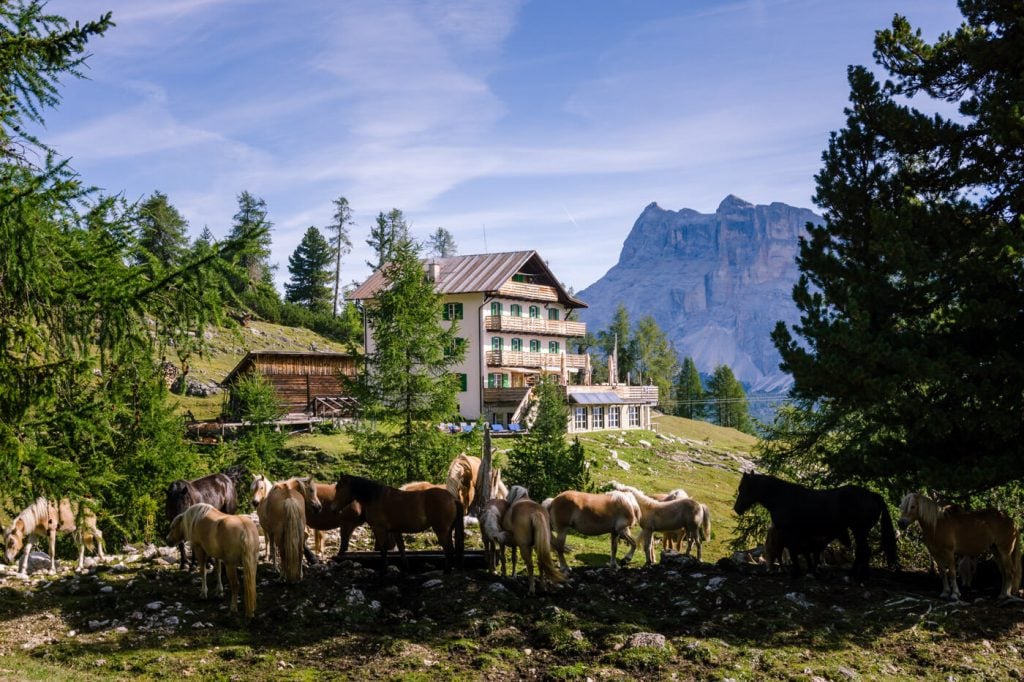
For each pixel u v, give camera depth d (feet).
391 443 98.07
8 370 33.35
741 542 83.61
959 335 54.95
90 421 35.04
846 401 56.03
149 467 72.69
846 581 50.83
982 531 47.34
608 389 231.50
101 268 34.47
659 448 203.31
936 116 59.93
